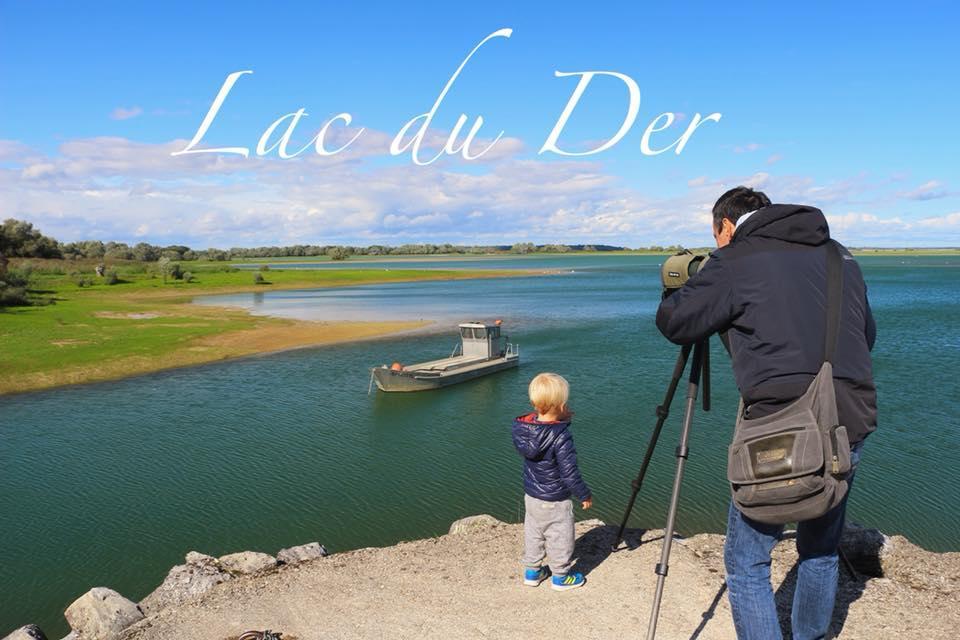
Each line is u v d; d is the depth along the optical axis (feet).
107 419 84.48
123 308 213.87
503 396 99.19
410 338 155.12
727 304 9.68
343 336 157.89
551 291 308.19
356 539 48.55
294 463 66.23
